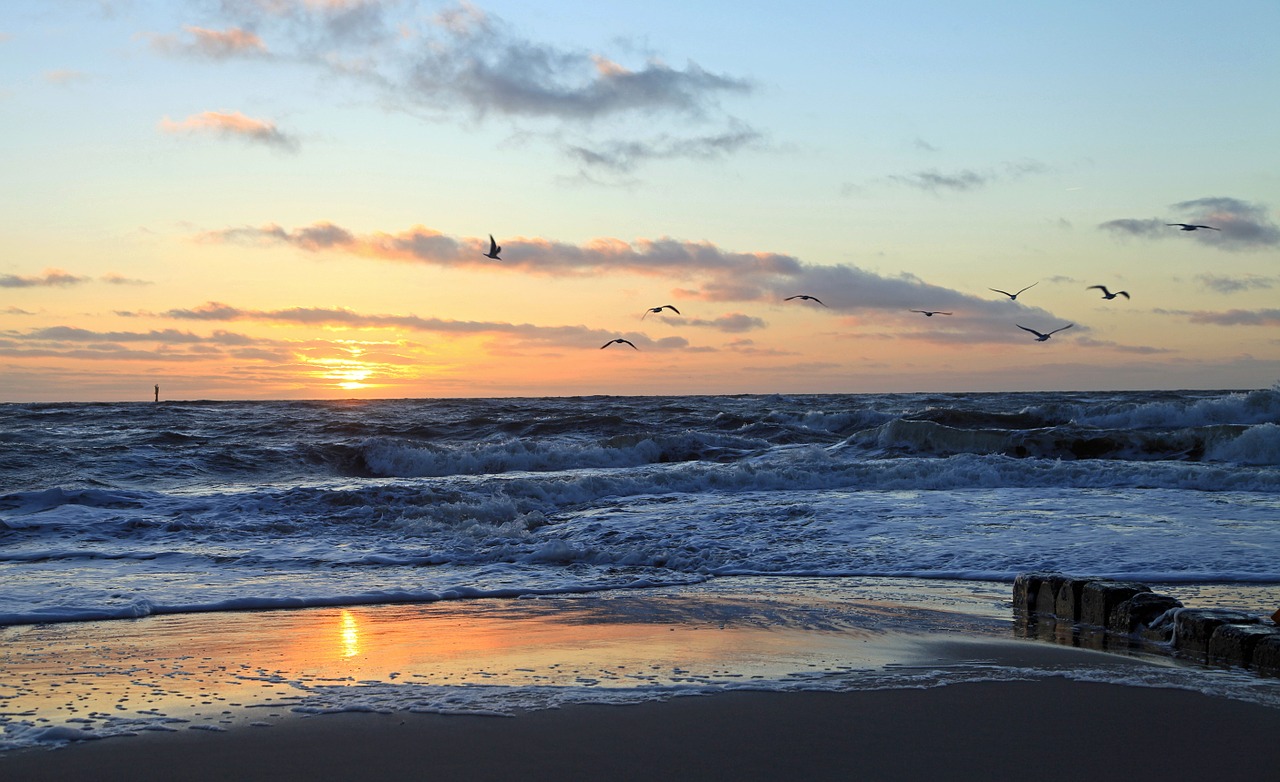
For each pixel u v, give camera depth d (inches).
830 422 1411.2
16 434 1267.2
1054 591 358.9
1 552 505.4
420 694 251.6
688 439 1106.1
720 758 205.9
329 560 496.7
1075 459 974.4
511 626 343.6
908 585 429.4
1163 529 538.6
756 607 379.2
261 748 211.2
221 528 581.0
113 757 205.5
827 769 200.4
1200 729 226.2
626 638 321.4
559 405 2373.3
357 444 1092.5
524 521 616.7
